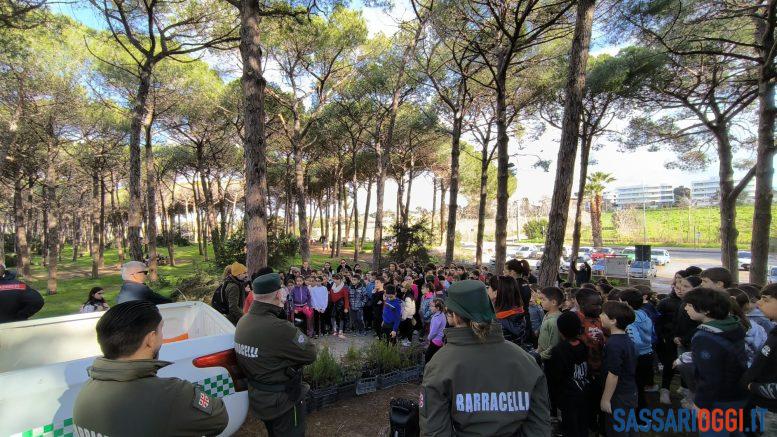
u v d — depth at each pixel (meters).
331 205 46.72
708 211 48.03
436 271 10.73
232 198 40.28
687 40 10.79
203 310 3.99
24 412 2.03
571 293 5.35
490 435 1.65
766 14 9.56
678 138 15.63
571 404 3.09
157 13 12.51
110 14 10.63
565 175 6.86
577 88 6.74
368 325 9.30
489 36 11.35
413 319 7.57
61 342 3.48
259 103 7.51
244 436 3.62
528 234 55.53
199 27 12.67
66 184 24.94
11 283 4.36
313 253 33.94
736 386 2.75
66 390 2.16
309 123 19.02
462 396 1.68
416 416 3.41
